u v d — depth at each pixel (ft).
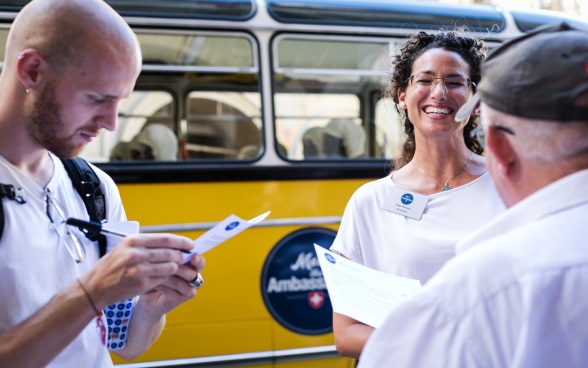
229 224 4.52
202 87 13.46
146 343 5.68
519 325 2.90
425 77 6.29
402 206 6.22
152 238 4.49
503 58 3.27
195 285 5.00
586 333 2.82
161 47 13.20
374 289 5.47
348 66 14.26
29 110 4.67
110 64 4.66
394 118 14.62
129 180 12.62
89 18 4.64
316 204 13.60
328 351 13.26
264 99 13.60
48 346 4.26
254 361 12.79
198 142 13.46
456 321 3.03
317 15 13.89
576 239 2.99
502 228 3.36
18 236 4.51
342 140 14.23
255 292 12.92
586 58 3.06
